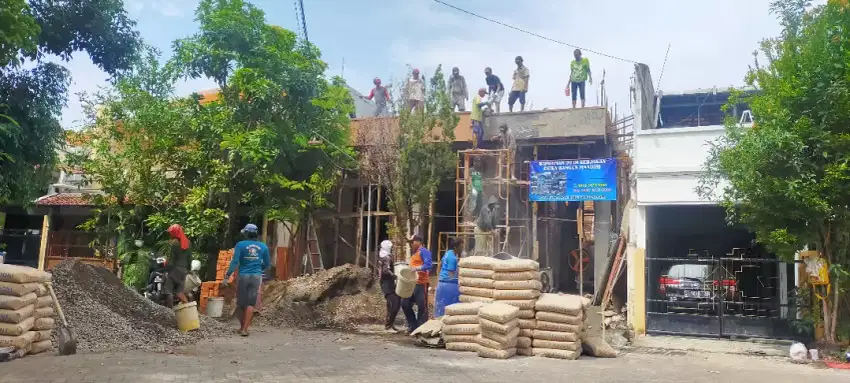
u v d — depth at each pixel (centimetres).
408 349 934
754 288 1313
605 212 1769
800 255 1159
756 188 1040
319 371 707
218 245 1659
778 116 1020
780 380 783
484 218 1611
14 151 1216
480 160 1770
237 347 888
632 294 1381
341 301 1373
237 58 1630
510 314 886
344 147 1761
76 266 999
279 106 1664
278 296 1366
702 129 1400
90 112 1736
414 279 1124
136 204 1694
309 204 1747
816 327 1127
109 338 862
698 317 1275
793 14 1110
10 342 720
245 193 1673
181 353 809
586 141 1714
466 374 731
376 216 1789
